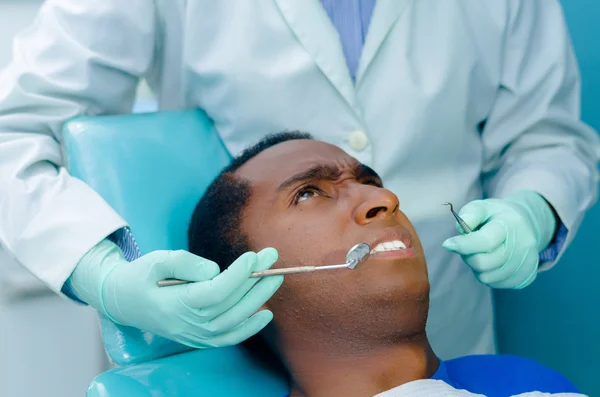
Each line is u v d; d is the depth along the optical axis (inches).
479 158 58.2
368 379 40.5
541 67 57.5
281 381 45.1
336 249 40.7
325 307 40.4
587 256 68.2
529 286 69.8
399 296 39.5
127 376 42.3
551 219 52.2
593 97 68.7
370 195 42.1
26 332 87.1
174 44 56.4
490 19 55.6
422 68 53.7
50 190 48.3
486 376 44.8
